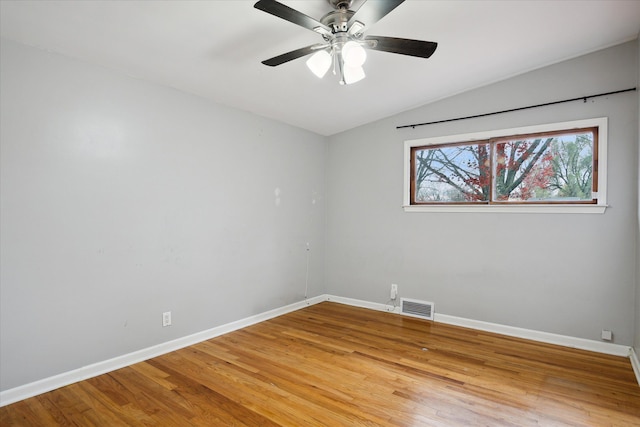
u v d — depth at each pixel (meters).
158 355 2.98
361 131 4.57
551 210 3.30
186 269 3.21
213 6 2.07
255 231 3.89
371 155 4.49
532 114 3.41
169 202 3.09
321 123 4.40
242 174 3.75
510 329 3.51
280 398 2.29
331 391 2.38
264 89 3.31
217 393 2.35
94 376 2.58
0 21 2.08
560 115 3.28
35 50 2.34
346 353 3.03
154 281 2.98
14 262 2.25
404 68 3.14
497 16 2.44
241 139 3.75
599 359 2.92
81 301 2.54
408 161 4.18
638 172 2.86
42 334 2.36
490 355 3.00
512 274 3.52
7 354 2.22
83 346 2.55
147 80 2.95
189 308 3.24
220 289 3.52
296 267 4.45
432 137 3.99
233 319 3.64
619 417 2.08
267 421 2.03
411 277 4.16
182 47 2.50
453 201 3.91
